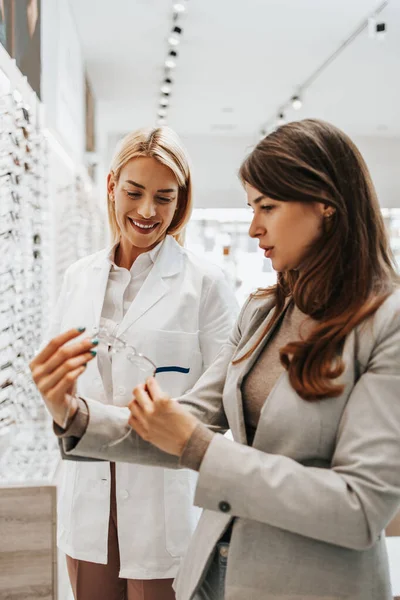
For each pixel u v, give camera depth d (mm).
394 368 876
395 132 11250
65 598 2145
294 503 854
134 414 928
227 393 1079
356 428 875
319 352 927
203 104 9156
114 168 1627
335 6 5488
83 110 6691
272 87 8188
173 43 5938
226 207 11570
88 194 5680
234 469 880
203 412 1152
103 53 6727
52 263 3805
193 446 899
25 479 1854
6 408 2102
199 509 1726
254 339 1093
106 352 1619
